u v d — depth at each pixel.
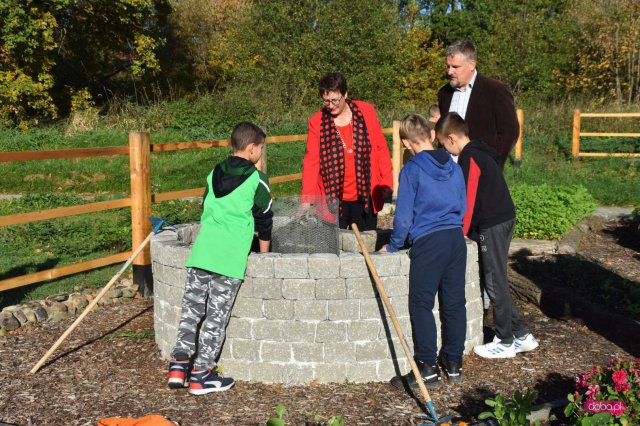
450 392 4.13
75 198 11.29
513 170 14.18
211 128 17.98
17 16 18.20
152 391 4.14
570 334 5.28
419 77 28.67
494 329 5.14
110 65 24.88
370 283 4.21
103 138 16.16
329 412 3.83
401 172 4.26
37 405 3.94
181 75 29.16
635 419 3.27
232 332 4.26
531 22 26.75
